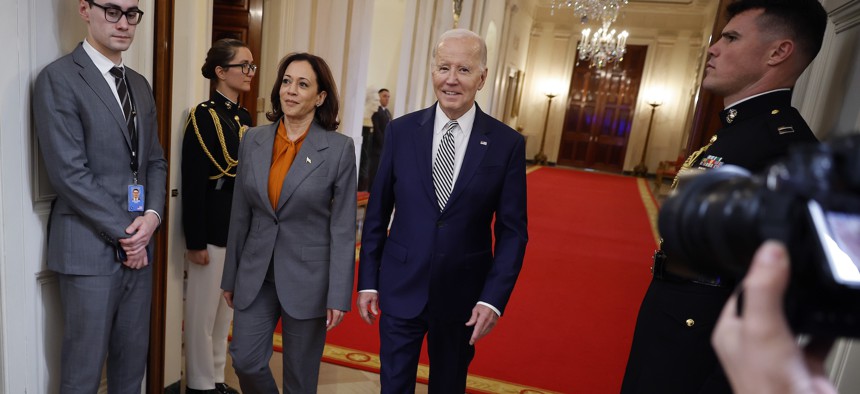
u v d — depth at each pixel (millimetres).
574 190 11820
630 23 16000
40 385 1829
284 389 2145
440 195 1834
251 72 2453
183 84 2336
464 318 1869
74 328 1728
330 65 4965
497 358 3285
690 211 508
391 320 1885
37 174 1709
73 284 1702
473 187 1798
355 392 2738
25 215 1687
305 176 1907
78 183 1597
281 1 4383
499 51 12961
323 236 1993
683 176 581
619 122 16703
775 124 1357
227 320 2580
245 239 2062
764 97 1395
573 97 17047
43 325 1814
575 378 3123
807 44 1335
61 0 1699
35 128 1669
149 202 1877
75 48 1696
